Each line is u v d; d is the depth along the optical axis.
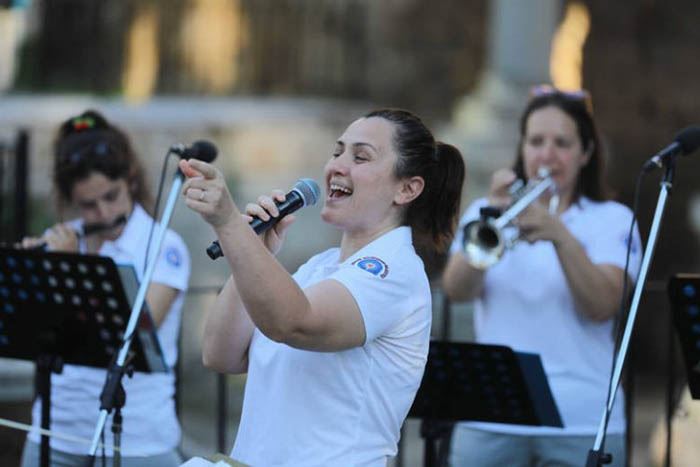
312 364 7.89
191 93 40.38
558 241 11.48
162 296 11.55
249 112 35.44
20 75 39.34
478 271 11.98
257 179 33.81
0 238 18.86
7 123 30.59
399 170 8.26
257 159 34.16
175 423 11.84
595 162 12.42
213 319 8.51
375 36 41.81
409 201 8.35
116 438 10.07
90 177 11.52
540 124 12.26
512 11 31.38
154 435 11.56
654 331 35.62
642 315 35.56
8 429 16.12
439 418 11.16
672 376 13.23
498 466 11.91
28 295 10.70
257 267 7.34
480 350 10.55
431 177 8.43
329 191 8.34
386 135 8.28
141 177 12.14
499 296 12.04
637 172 42.09
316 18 41.56
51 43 39.84
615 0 43.09
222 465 7.98
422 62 42.00
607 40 43.28
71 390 11.54
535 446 11.84
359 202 8.24
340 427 7.86
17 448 16.12
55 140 12.05
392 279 7.93
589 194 12.46
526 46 31.31
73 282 10.46
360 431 7.88
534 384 10.59
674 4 43.31
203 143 10.97
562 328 11.77
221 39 40.91
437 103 41.94
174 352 11.89
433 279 14.02
